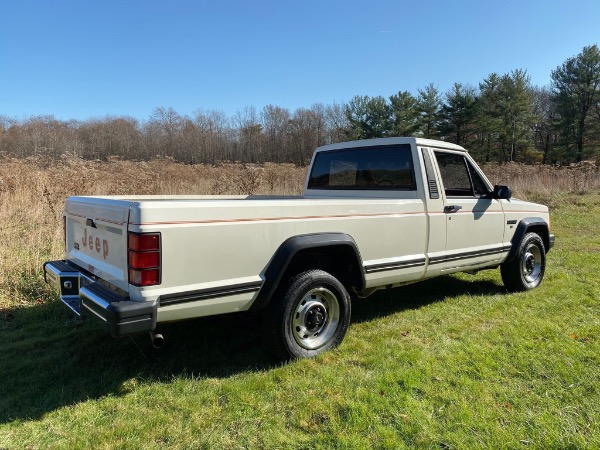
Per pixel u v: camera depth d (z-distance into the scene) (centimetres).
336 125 5444
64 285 352
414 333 419
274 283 323
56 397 299
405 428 259
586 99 4519
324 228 354
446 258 459
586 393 299
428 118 4706
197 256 289
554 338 397
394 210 407
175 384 317
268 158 5234
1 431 258
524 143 4844
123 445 246
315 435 256
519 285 557
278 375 327
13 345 385
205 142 4916
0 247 595
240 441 251
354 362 353
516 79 4656
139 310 267
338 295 371
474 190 505
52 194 865
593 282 590
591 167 2233
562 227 1084
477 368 338
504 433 252
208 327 431
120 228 287
